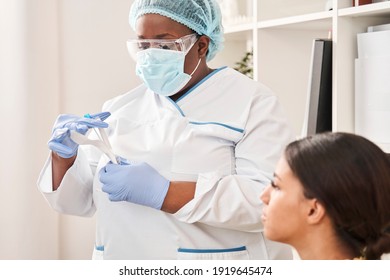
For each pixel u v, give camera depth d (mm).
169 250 1444
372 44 1719
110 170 1432
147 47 1499
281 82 2143
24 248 2340
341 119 1792
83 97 2539
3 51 2281
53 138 1448
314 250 1024
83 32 2521
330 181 971
